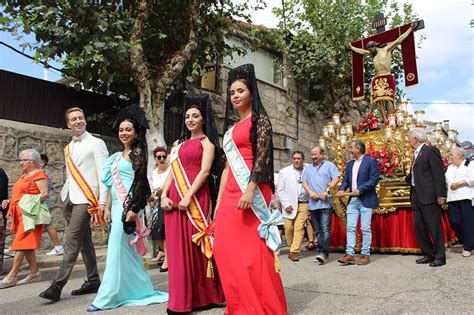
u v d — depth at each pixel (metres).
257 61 13.88
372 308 3.89
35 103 8.55
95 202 4.80
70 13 7.95
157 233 6.89
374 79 11.47
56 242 8.00
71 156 4.91
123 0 9.05
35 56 7.72
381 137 9.06
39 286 5.70
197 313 3.96
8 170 8.03
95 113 9.48
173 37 9.48
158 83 8.47
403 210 8.00
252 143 3.55
